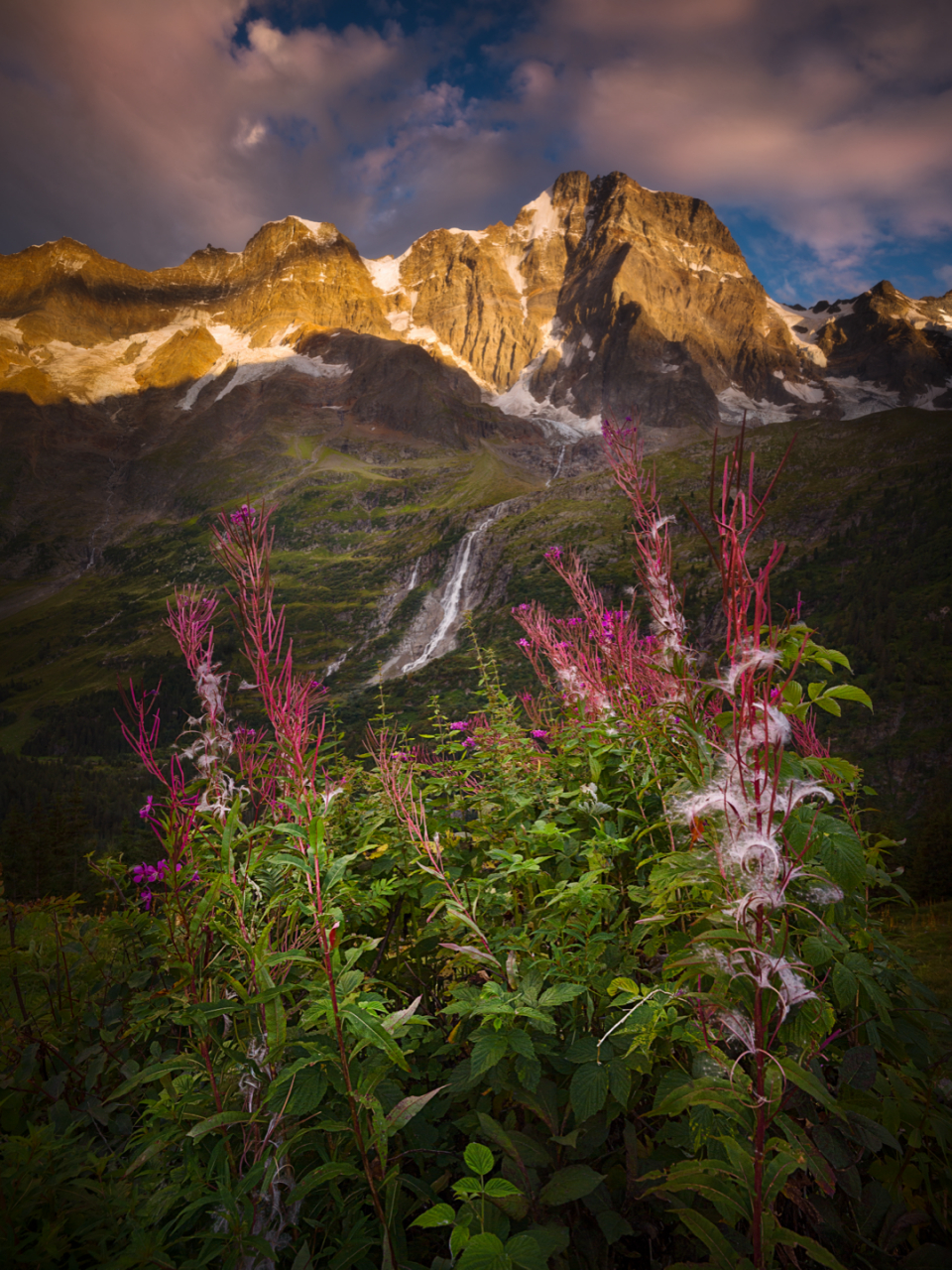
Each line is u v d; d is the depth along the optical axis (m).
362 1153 2.00
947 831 52.56
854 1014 2.49
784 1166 1.65
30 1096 2.89
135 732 2.79
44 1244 1.95
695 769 2.42
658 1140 2.20
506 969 2.40
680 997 1.90
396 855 3.23
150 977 3.20
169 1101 2.28
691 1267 1.67
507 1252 1.63
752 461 1.75
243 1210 2.07
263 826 2.46
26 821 49.94
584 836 3.37
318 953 2.40
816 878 1.76
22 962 3.32
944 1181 2.23
